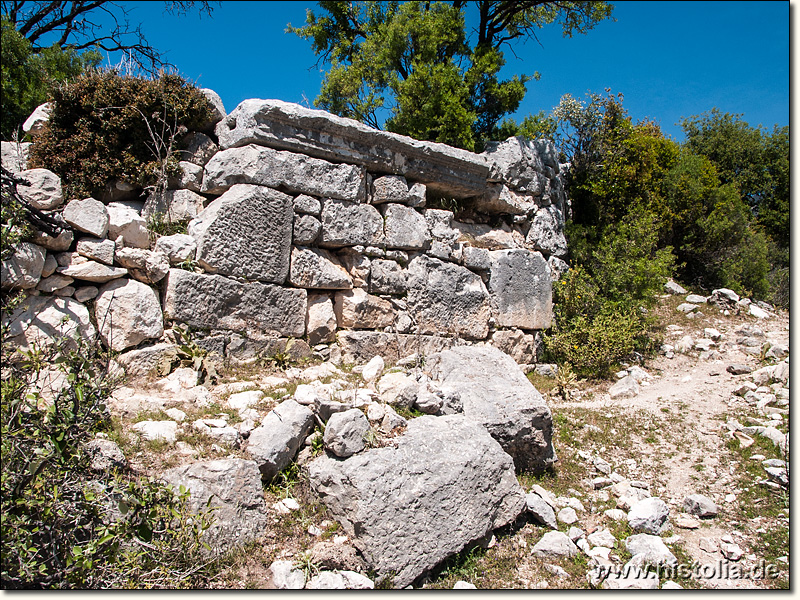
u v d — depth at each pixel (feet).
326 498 13.76
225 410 15.70
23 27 42.55
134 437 13.35
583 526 16.15
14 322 14.78
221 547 12.13
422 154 24.26
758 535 16.01
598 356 26.91
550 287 29.35
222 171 20.15
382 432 15.07
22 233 14.99
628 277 30.35
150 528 11.02
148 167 19.57
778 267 46.16
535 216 30.55
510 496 15.24
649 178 38.27
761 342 29.96
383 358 22.29
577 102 37.14
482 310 26.20
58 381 14.25
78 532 11.19
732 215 42.11
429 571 13.39
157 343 17.34
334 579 11.94
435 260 24.70
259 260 19.71
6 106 29.86
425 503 13.55
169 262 18.17
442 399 17.72
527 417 17.53
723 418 22.27
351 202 22.27
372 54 33.04
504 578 13.64
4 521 9.85
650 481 18.65
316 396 15.93
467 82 32.53
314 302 21.68
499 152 29.53
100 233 16.94
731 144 61.26
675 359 29.07
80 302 16.52
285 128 20.59
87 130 19.34
